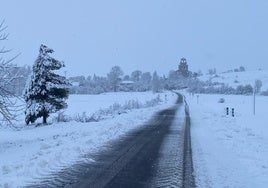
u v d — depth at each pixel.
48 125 29.27
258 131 22.38
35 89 31.02
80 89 134.88
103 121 29.69
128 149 15.51
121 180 10.16
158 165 12.27
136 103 50.84
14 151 16.27
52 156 13.23
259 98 85.62
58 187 9.30
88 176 10.57
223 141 18.09
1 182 9.54
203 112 40.81
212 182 10.06
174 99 85.56
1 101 17.55
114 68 158.62
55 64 31.67
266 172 11.29
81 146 15.73
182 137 19.69
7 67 17.62
